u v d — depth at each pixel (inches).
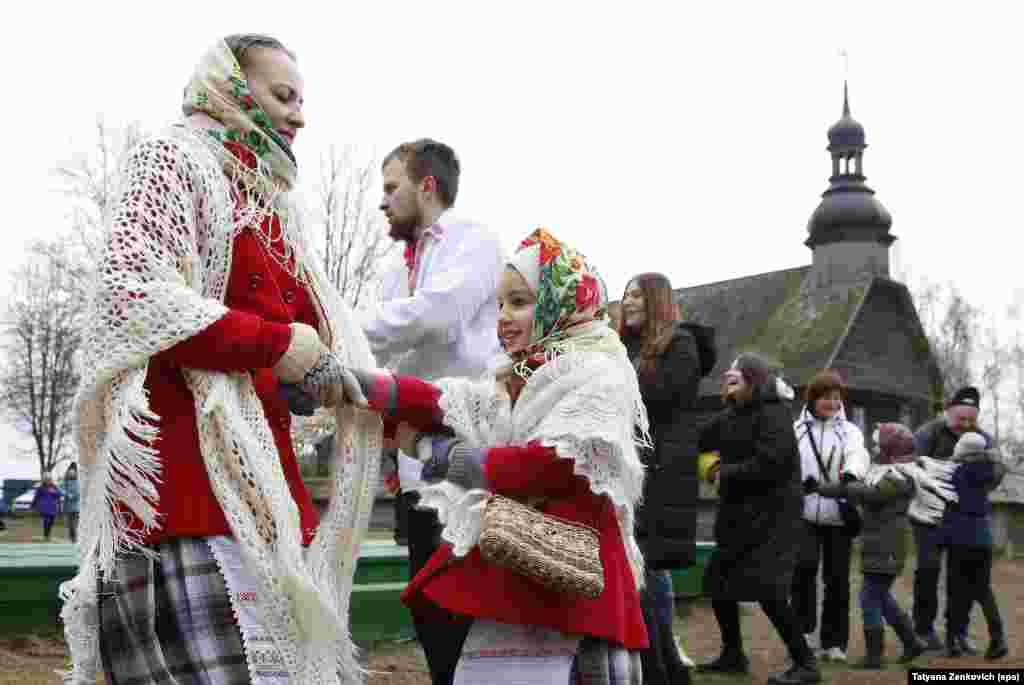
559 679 119.4
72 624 106.5
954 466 343.6
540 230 131.7
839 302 2058.3
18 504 1753.2
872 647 308.8
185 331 104.9
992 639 335.9
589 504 123.0
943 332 2837.1
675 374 221.5
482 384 130.8
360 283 1328.7
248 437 108.7
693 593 391.9
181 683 105.0
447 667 161.0
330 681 111.5
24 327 1818.4
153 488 102.3
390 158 186.4
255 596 108.3
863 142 2265.0
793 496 271.4
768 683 271.3
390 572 307.0
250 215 115.7
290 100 122.4
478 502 120.4
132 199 109.7
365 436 124.7
